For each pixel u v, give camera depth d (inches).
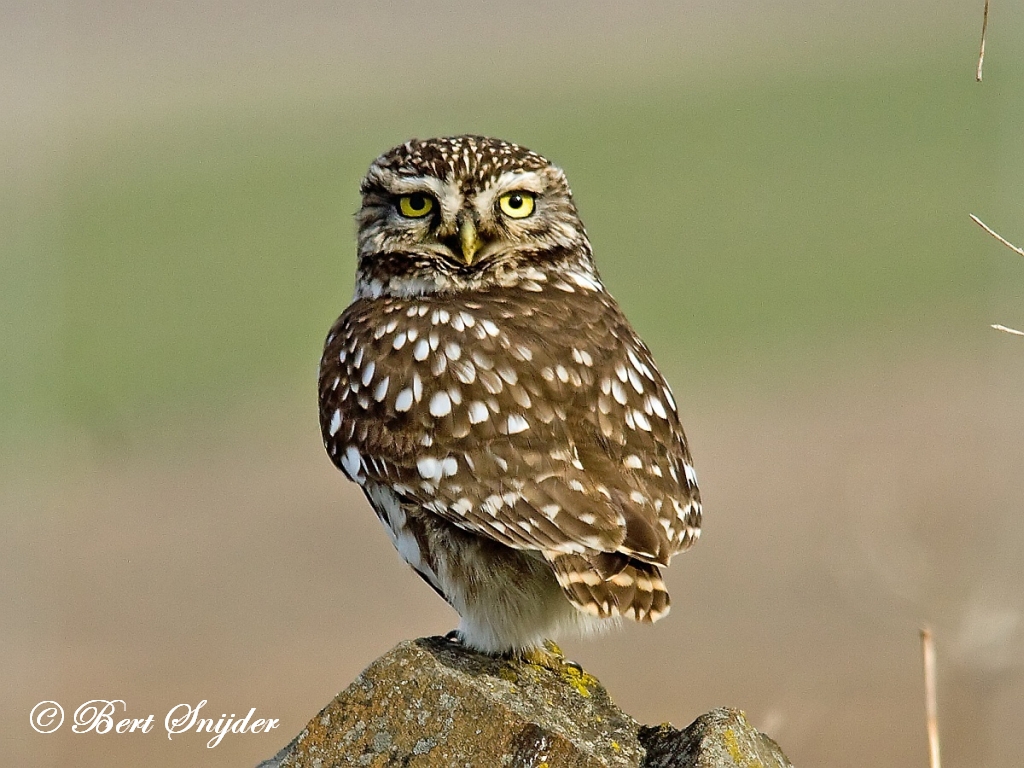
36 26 1497.3
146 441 872.3
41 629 615.2
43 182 1358.3
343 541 730.8
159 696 553.9
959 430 789.2
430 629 624.1
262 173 1694.1
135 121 2036.2
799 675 532.7
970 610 323.9
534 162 285.4
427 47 2689.5
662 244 1349.7
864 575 538.6
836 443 799.7
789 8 2847.0
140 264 1332.4
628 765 214.7
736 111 1983.3
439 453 249.0
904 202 1449.3
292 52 2564.0
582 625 253.9
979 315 1054.4
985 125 1758.1
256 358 1035.9
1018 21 1293.1
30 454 837.8
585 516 239.3
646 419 256.5
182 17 2623.0
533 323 264.4
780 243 1336.1
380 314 272.8
